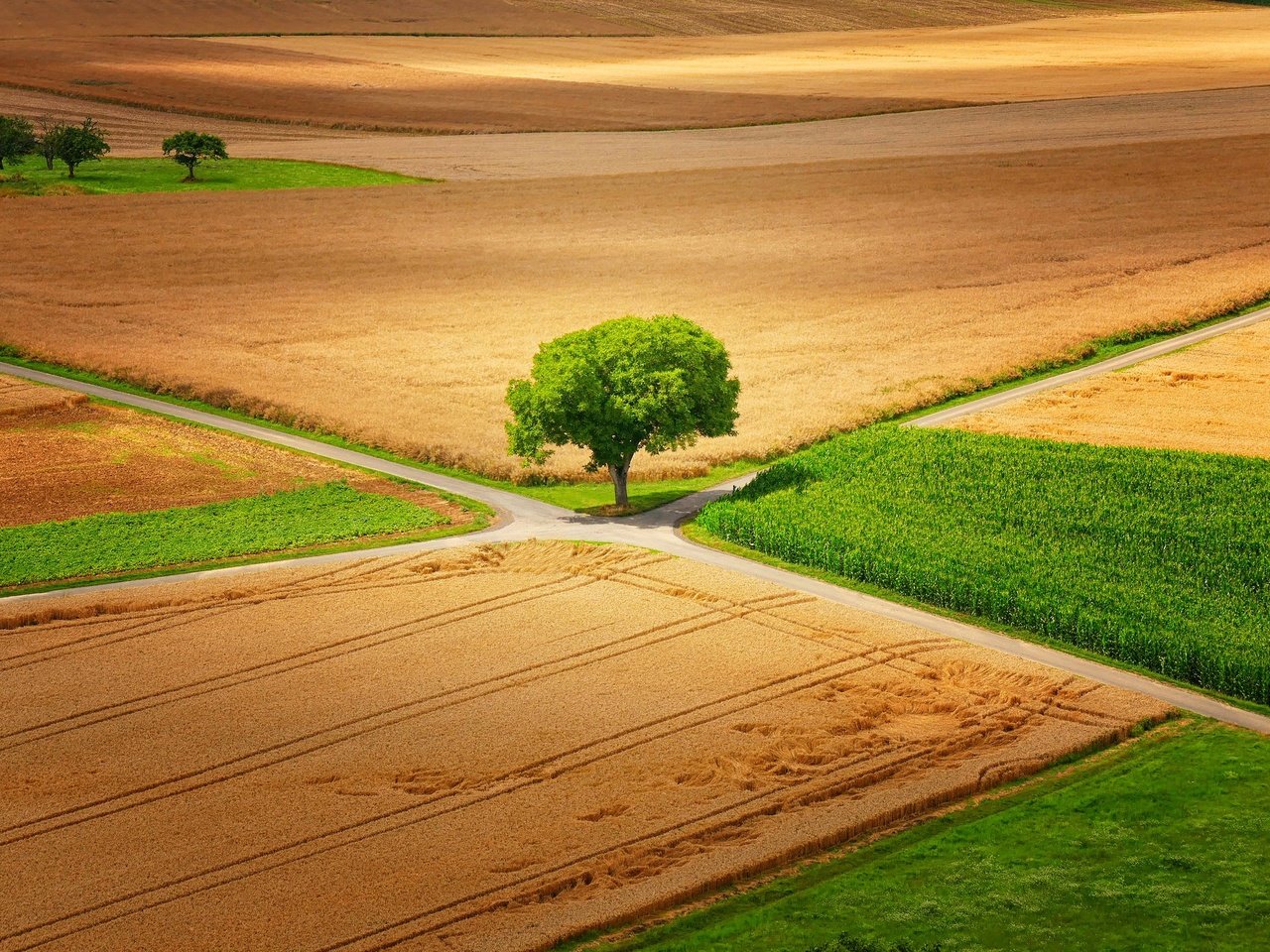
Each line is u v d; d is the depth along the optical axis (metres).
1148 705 38.88
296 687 40.72
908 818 33.62
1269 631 42.12
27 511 57.94
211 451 66.56
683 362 57.00
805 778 35.16
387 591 48.38
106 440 68.19
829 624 44.97
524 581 49.28
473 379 77.31
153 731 38.09
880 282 98.44
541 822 33.16
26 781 35.41
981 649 43.06
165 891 30.44
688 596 47.72
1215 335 83.81
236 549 52.53
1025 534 51.31
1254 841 31.77
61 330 87.88
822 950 28.28
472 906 29.72
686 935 29.14
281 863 31.53
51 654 43.34
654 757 36.31
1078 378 76.50
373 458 65.62
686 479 62.69
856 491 56.28
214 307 94.06
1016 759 35.88
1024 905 29.70
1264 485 55.38
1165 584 46.16
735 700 39.59
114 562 51.00
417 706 39.44
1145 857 31.33
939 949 28.23
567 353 57.06
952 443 61.69
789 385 75.06
